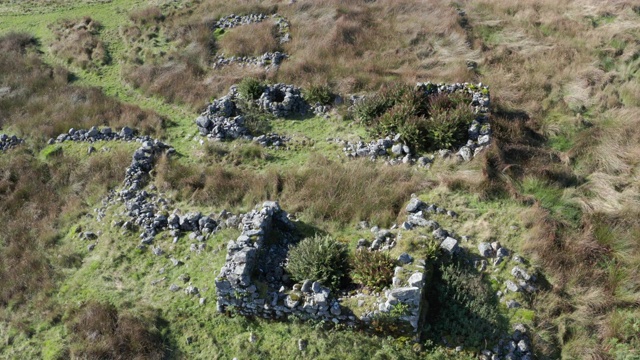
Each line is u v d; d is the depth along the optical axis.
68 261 11.83
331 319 9.26
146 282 10.93
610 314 9.27
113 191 13.83
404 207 12.03
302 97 17.58
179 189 13.52
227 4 25.77
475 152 13.77
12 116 18.38
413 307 8.66
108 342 9.48
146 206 12.92
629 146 13.74
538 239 10.52
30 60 22.23
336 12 23.64
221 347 9.37
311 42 21.56
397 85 16.42
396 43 21.19
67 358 9.52
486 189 12.17
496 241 10.65
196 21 24.20
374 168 13.83
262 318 9.66
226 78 19.39
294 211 12.46
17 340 10.12
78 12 27.42
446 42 20.98
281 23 23.39
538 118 15.91
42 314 10.55
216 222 11.95
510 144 14.22
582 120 15.51
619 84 17.16
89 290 10.91
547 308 9.38
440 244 10.24
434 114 14.87
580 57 18.80
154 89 19.66
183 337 9.66
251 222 10.94
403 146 14.34
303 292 9.44
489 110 15.31
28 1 29.23
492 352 8.83
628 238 10.61
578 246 10.43
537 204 11.57
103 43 23.61
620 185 12.61
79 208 13.48
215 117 16.59
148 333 9.62
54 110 18.38
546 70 18.42
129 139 16.17
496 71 18.75
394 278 9.21
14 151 16.44
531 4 23.27
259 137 15.80
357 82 18.28
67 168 15.16
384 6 24.41
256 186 13.33
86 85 20.73
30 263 11.91
